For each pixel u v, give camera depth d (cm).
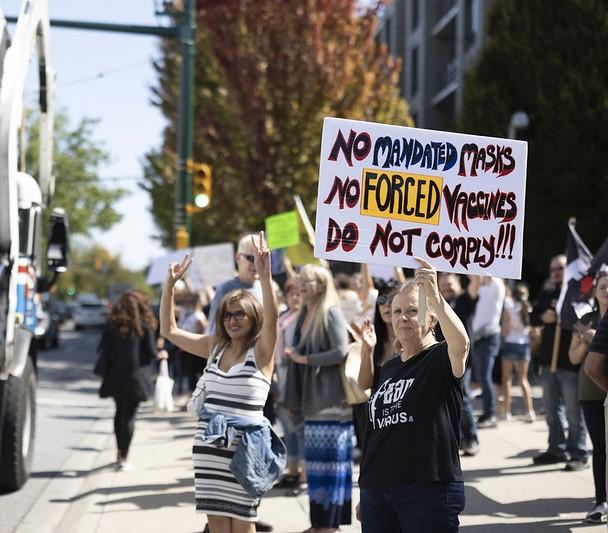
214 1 2402
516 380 1900
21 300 901
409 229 512
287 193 2478
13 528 779
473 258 516
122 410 1012
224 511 537
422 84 3847
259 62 2414
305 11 2402
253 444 536
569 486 846
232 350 562
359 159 509
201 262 1431
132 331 998
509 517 740
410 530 448
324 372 708
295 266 1206
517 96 2211
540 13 2155
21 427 888
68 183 5369
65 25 1669
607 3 2064
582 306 838
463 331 443
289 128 2433
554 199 2120
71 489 938
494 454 1014
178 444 1202
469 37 3331
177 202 1830
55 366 2708
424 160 514
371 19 2555
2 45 734
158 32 1759
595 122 2056
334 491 699
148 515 802
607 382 551
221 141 2575
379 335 601
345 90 2509
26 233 945
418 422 450
